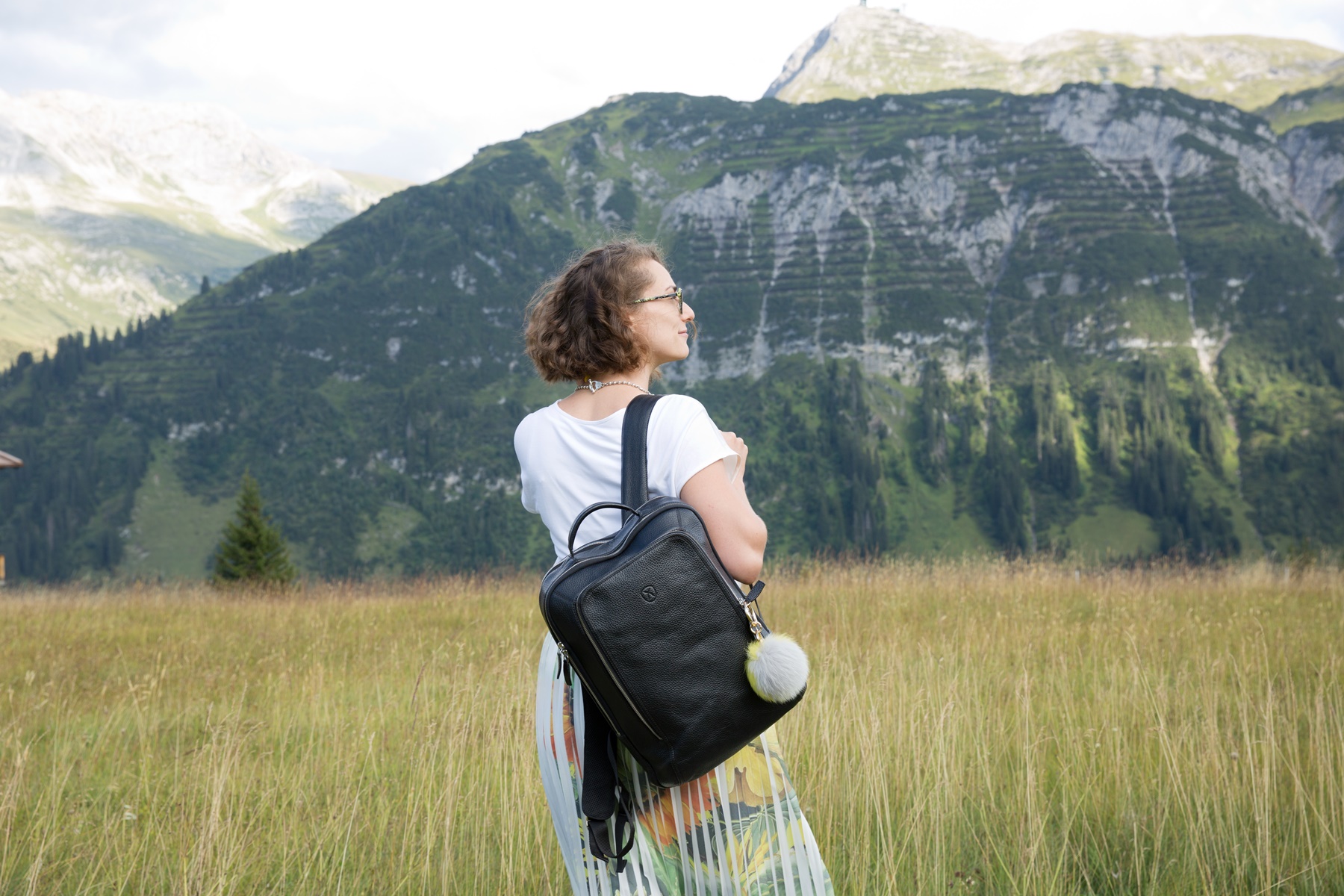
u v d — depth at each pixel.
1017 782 3.29
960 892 2.66
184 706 5.60
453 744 3.54
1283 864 2.71
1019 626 7.04
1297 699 4.21
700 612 1.36
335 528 173.75
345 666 6.57
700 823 1.53
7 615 11.34
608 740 1.56
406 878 2.78
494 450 190.00
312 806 3.33
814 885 1.54
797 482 177.88
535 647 6.69
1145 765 3.46
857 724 3.59
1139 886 2.64
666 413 1.51
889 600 8.78
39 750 4.51
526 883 2.79
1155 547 160.00
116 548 168.62
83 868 2.95
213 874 2.68
